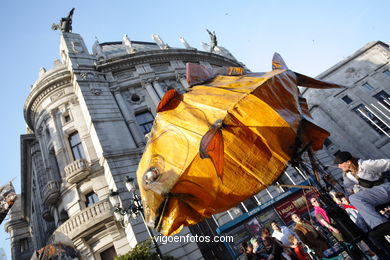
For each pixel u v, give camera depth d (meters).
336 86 4.86
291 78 4.17
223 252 13.12
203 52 23.62
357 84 26.45
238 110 3.13
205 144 2.90
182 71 21.05
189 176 3.06
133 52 20.70
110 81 18.64
